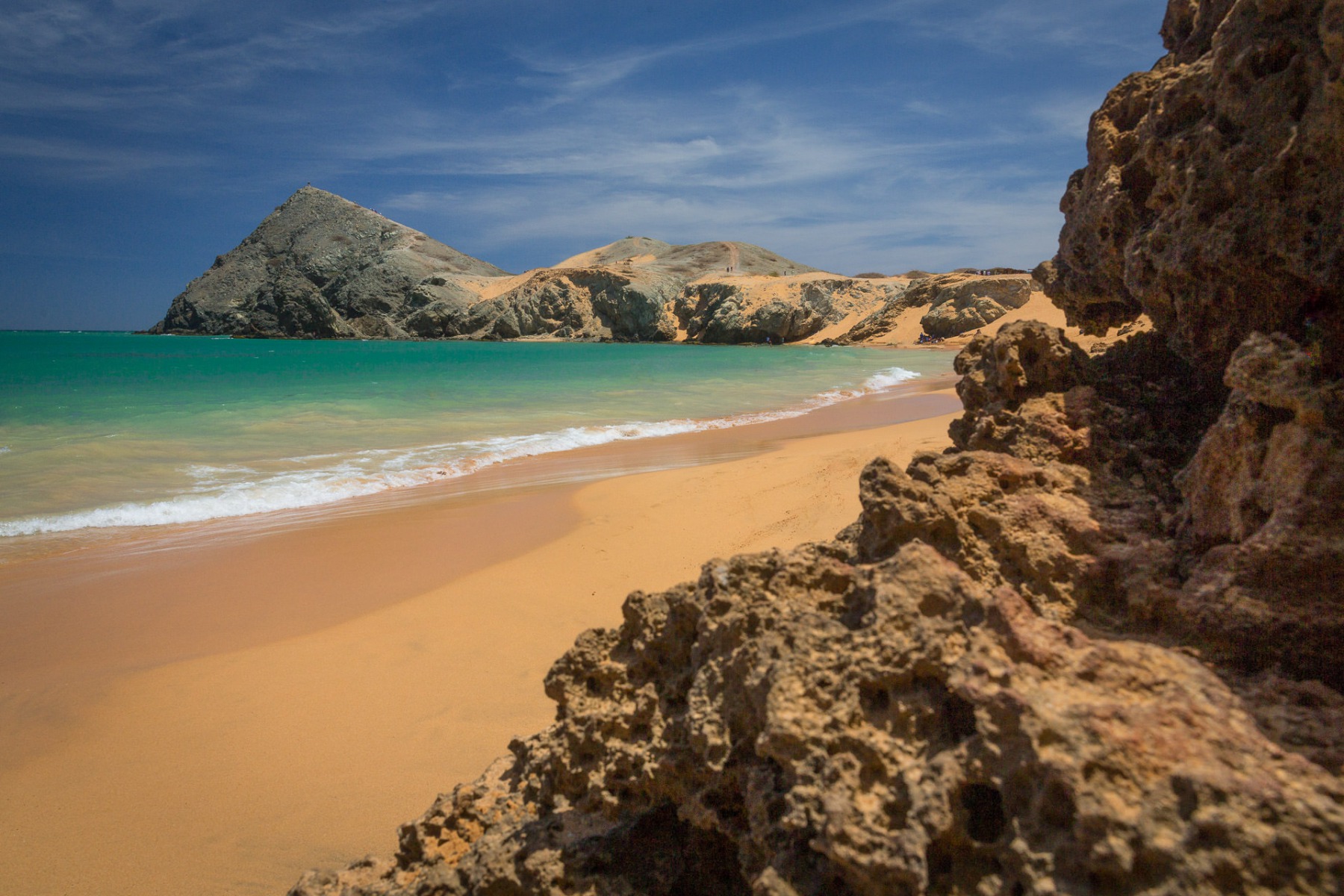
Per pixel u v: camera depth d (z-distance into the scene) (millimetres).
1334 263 2943
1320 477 2461
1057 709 1898
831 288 93188
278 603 7043
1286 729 2068
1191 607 2605
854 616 2527
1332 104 2891
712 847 2621
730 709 2465
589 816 2766
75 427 16359
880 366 43250
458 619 6484
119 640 6316
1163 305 4070
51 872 3730
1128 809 1712
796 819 2045
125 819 4109
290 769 4512
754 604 2639
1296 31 3180
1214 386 3861
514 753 3293
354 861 3441
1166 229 3785
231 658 5906
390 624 6426
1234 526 2740
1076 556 3025
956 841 1925
